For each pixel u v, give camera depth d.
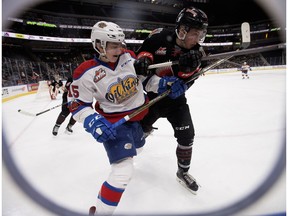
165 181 2.03
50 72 15.73
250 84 9.16
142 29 26.92
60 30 21.22
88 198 1.83
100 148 2.89
